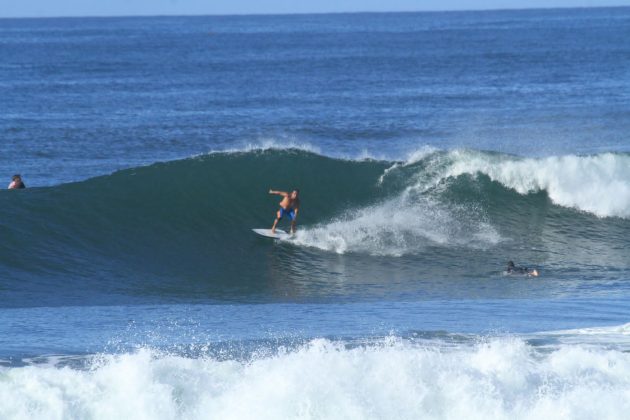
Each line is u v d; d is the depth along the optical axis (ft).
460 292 215.51
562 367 126.31
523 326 171.12
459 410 114.21
